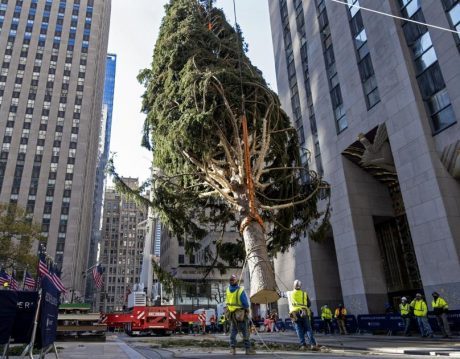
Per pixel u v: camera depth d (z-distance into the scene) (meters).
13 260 38.84
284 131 16.69
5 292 7.73
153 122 16.61
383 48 24.41
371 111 25.31
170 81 16.03
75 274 83.75
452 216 19.14
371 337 17.62
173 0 19.36
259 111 15.26
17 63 95.69
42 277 7.41
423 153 20.73
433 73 21.17
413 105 21.66
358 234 26.03
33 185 86.50
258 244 13.85
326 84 31.20
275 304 40.94
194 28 16.75
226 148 14.92
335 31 30.30
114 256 151.25
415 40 22.58
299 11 38.19
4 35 97.25
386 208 27.48
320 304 30.56
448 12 20.58
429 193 20.16
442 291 18.88
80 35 104.56
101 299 141.62
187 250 18.11
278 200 16.64
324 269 31.73
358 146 26.91
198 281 17.81
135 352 11.10
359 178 27.77
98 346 15.41
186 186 17.08
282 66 41.28
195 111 13.55
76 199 88.25
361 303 24.73
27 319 7.74
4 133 88.50
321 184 17.94
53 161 89.94
